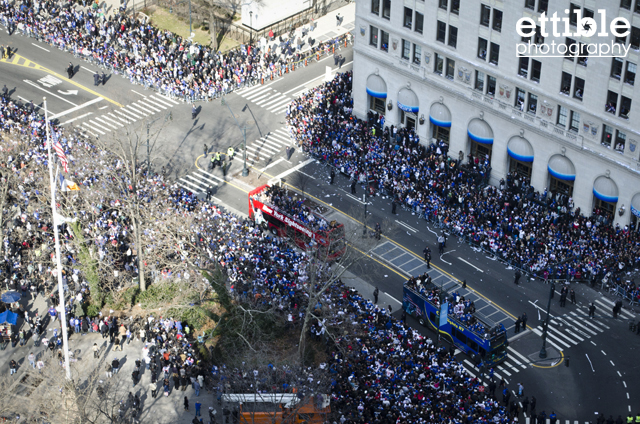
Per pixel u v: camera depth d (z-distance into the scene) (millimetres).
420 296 82250
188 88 116625
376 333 78188
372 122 112188
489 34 93125
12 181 96250
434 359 75188
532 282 88312
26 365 78000
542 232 90188
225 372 73438
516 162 98812
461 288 87688
